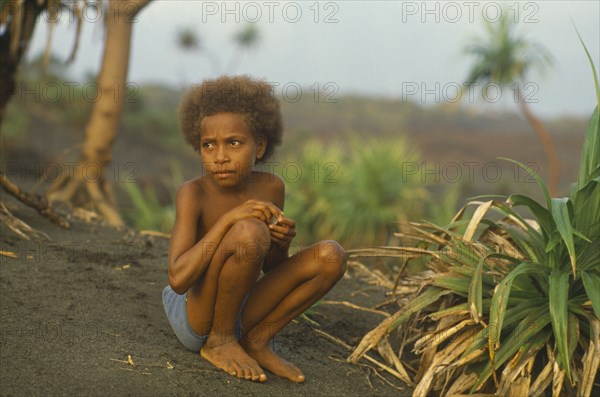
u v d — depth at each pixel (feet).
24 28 16.44
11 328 8.74
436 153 111.65
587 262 9.87
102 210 19.95
